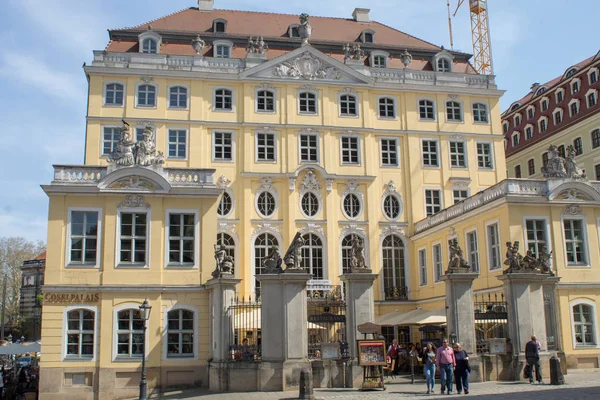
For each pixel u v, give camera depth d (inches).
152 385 1326.3
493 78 2268.7
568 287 1568.7
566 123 2674.7
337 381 1202.0
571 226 1621.6
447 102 2229.3
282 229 2007.9
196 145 2007.9
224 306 1278.3
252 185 2020.2
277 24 2377.0
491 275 1651.1
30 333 3435.0
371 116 2160.4
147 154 1438.2
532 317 1298.0
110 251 1380.4
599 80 2516.0
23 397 1467.8
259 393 1152.2
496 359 1266.0
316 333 1502.2
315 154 2090.3
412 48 2330.2
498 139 2233.0
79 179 1406.3
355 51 2201.0
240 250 1962.4
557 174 1628.9
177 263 1403.8
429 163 2176.4
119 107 1988.2
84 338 1341.0
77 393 1310.3
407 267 2081.7
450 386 1090.1
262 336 1202.6
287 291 1208.8
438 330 1520.7
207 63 2075.5
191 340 1365.7
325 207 2044.8
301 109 2108.8
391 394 1100.5
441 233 1927.9
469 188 2176.4
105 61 2006.6
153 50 2086.6
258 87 2087.8
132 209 1408.7
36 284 4065.0
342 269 2023.9
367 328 1168.8
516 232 1572.3
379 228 2081.7
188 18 2301.9
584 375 1354.6
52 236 1370.6
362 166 2110.0
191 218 1430.9
